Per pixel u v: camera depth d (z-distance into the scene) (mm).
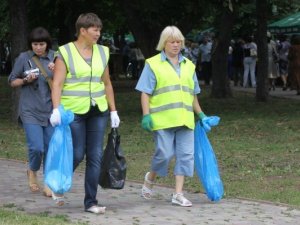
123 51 85000
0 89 64250
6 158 24484
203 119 16906
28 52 17453
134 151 25516
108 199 17312
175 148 16516
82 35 15148
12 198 17281
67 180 14883
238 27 66625
